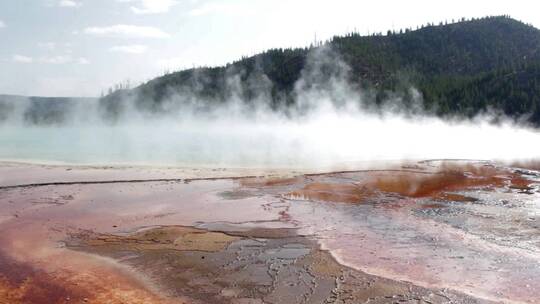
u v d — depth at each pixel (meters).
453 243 9.73
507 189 15.82
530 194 14.88
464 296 7.18
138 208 13.34
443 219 11.73
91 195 15.16
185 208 13.30
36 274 8.41
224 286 7.75
